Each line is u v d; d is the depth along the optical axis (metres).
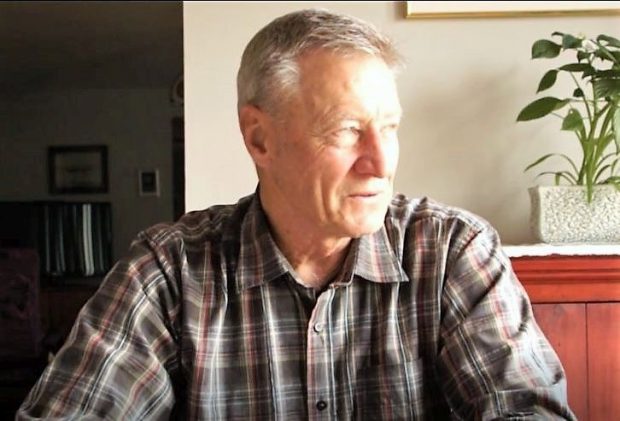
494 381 0.85
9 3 2.15
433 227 0.98
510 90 1.54
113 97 3.67
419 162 1.55
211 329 0.93
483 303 0.92
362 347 0.93
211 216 1.05
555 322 1.18
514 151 1.54
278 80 0.84
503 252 0.99
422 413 0.93
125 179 3.68
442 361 0.92
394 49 0.85
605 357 1.18
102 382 0.85
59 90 3.64
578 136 1.37
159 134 3.67
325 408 0.91
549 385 0.82
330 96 0.81
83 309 0.93
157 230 1.01
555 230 1.31
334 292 0.93
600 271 1.17
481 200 1.55
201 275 0.95
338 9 1.58
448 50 1.55
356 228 0.85
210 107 1.57
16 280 2.77
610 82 1.22
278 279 0.94
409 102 1.55
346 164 0.83
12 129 3.66
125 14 2.29
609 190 1.30
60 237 3.18
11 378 2.71
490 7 1.53
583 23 1.54
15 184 3.67
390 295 0.94
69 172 3.68
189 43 1.58
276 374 0.92
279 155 0.87
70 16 2.29
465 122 1.55
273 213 0.93
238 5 1.58
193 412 0.91
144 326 0.91
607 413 1.17
